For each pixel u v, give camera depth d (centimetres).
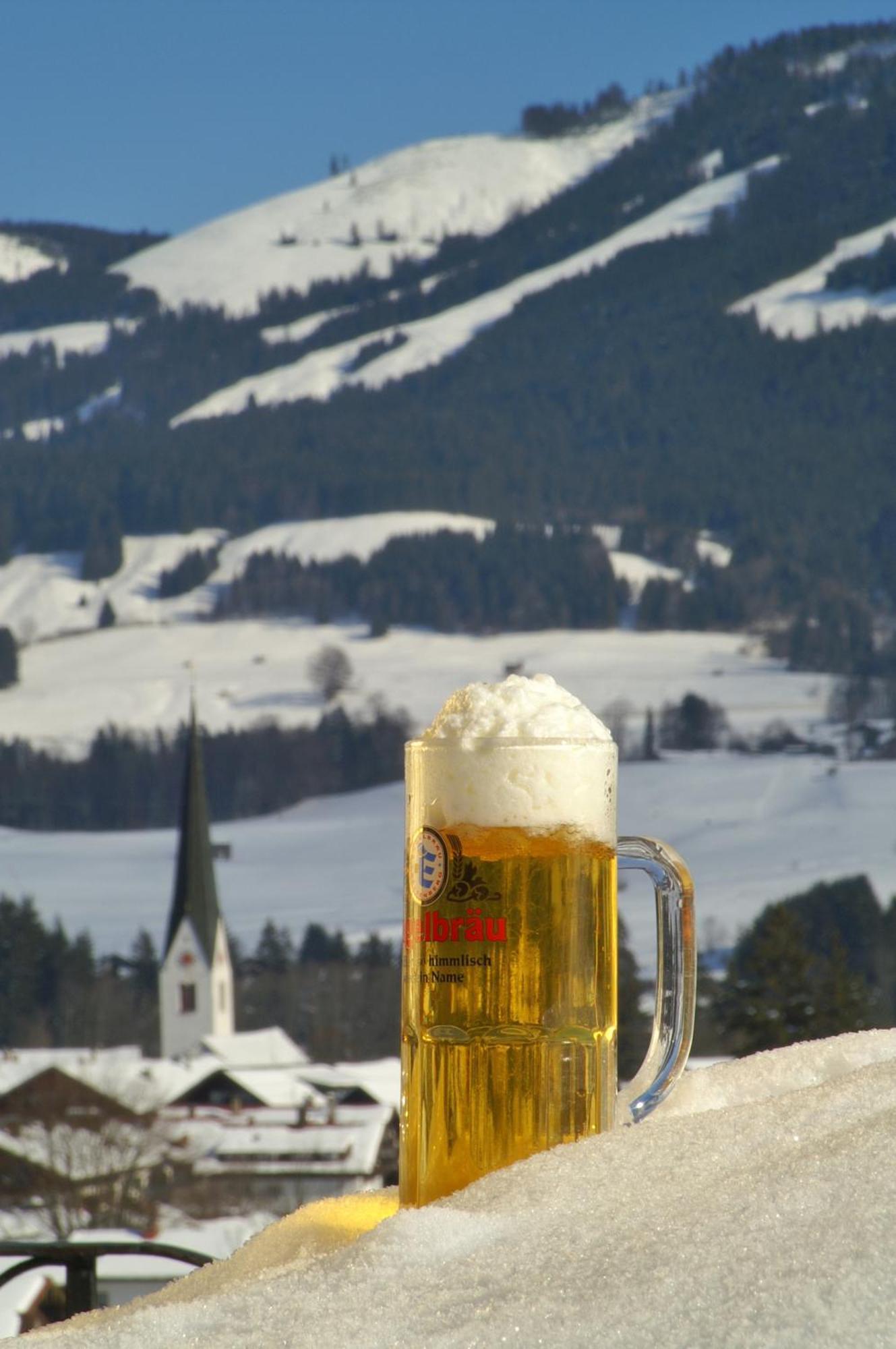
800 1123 178
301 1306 148
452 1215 163
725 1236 139
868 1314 118
